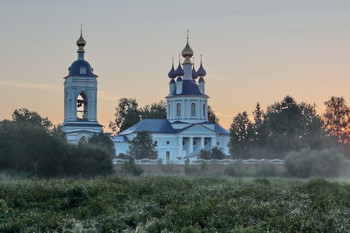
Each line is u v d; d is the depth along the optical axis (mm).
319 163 110938
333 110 192625
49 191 44375
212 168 122188
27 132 92688
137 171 106688
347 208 39094
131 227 34438
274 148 158000
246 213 35969
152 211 38375
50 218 35906
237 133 168125
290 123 167750
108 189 47562
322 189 50656
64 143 95375
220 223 34031
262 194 45719
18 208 40469
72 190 43750
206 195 45969
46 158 92125
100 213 38594
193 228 32281
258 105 179250
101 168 96688
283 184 65375
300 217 34031
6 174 85625
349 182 75250
